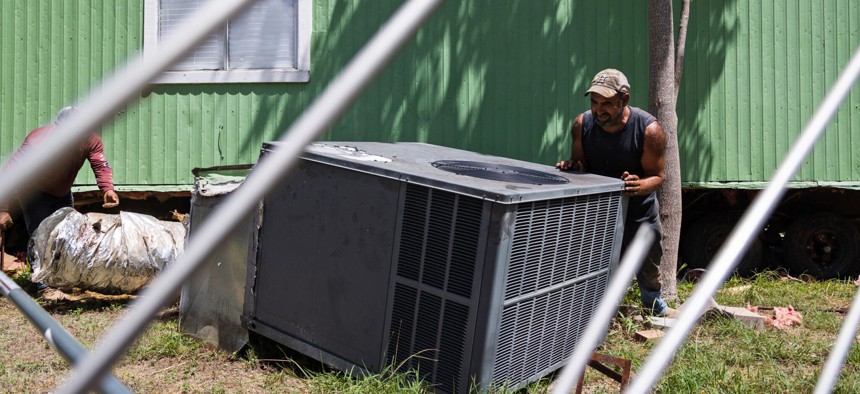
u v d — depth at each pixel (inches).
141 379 152.6
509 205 129.6
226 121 294.2
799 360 175.5
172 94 293.9
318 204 156.4
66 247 203.5
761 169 292.7
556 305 153.5
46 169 17.4
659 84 224.5
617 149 178.4
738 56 291.3
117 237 209.3
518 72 291.6
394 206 144.3
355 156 159.6
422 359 141.6
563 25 290.7
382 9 289.9
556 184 150.3
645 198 184.2
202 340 174.9
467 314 134.4
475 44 291.4
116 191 294.0
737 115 292.0
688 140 292.0
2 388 146.9
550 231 144.6
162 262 210.4
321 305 156.2
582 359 34.3
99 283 207.3
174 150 294.8
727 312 201.0
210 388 149.6
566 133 291.9
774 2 290.7
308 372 156.9
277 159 18.8
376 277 147.6
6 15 295.7
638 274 198.8
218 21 17.4
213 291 174.7
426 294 140.0
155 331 178.7
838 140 293.9
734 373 158.2
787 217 313.7
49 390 147.7
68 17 294.8
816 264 300.2
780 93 291.9
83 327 190.2
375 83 292.5
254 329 167.0
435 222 138.1
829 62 291.3
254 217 166.4
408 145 202.2
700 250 303.6
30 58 296.0
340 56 291.3
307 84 292.4
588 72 290.7
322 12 291.1
